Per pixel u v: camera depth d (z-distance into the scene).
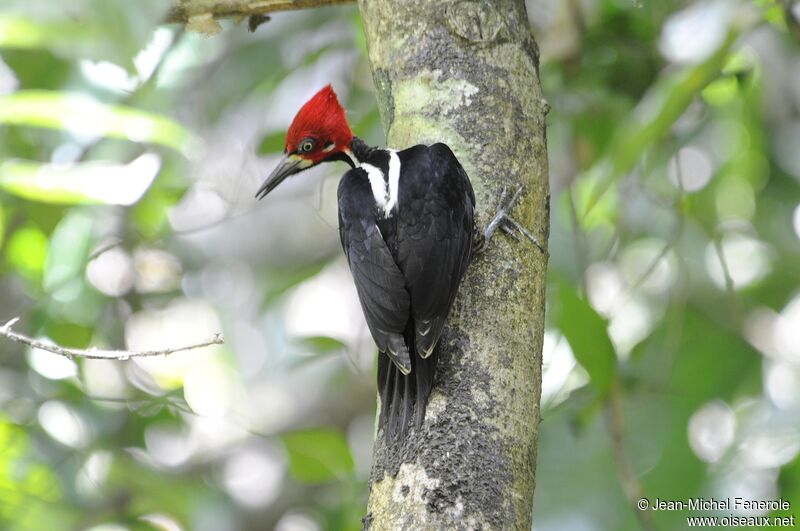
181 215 15.05
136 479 11.61
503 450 6.08
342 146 8.67
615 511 10.80
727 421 12.02
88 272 12.09
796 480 10.77
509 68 7.23
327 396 15.77
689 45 9.48
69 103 8.73
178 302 14.22
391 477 5.95
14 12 5.00
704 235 12.66
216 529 12.05
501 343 6.47
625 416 11.03
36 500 10.77
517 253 6.78
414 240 6.62
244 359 14.95
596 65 11.34
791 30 9.65
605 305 12.71
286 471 15.28
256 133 13.20
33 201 10.28
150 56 10.18
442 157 6.85
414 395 6.23
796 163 12.77
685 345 12.33
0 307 13.19
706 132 12.95
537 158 7.14
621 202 11.48
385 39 7.50
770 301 12.97
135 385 12.77
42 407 11.66
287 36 12.77
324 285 16.33
